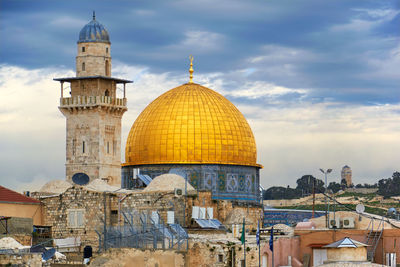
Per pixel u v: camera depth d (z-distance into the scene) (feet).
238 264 396.16
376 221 455.22
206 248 391.86
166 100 509.35
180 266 388.37
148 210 437.17
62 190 473.67
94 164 545.44
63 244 437.99
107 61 553.23
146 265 390.01
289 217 599.57
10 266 333.21
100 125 546.26
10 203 440.86
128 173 508.94
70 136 551.59
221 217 460.55
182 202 433.89
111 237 405.18
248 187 505.25
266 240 420.36
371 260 437.99
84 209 448.24
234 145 500.74
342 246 383.24
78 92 550.77
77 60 550.36
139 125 509.35
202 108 502.38
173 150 495.00
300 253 444.55
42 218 454.81
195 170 492.54
